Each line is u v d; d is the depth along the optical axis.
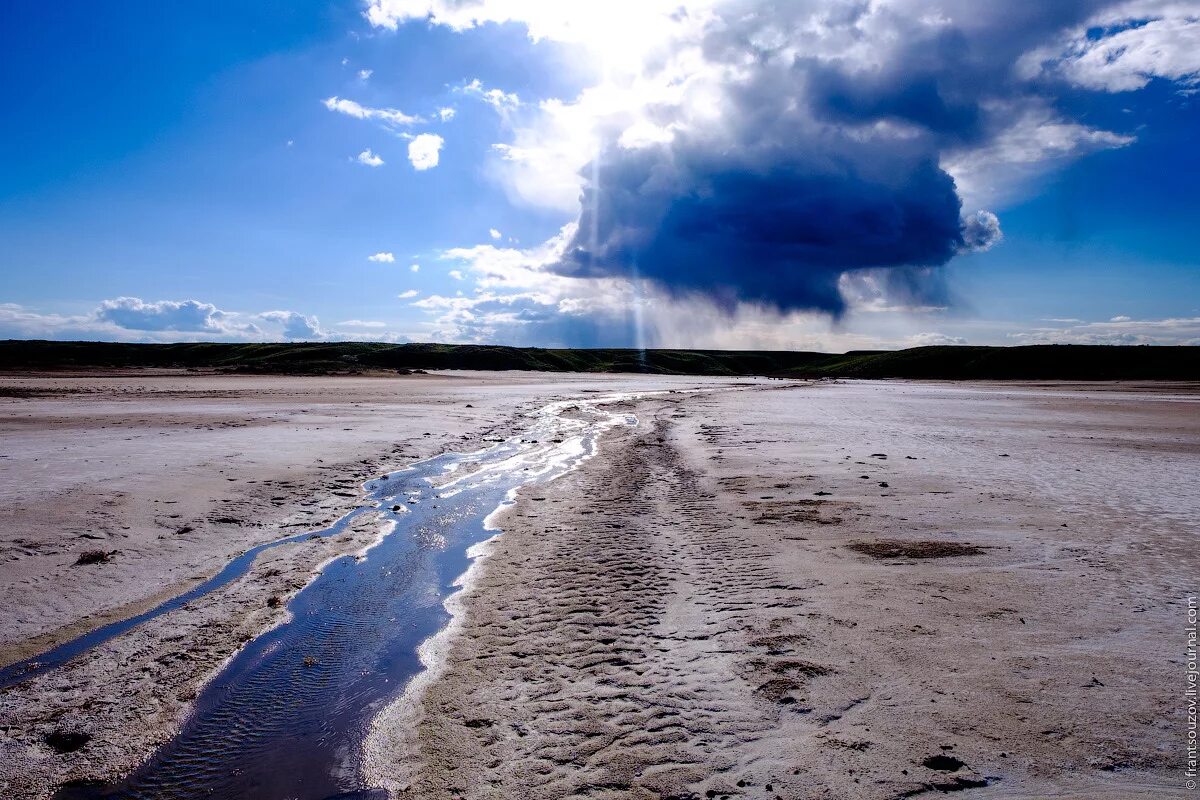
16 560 8.59
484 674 6.02
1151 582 7.94
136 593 7.95
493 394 47.81
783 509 11.82
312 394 41.06
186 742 5.09
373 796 4.42
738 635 6.62
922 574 8.28
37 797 4.49
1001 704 5.20
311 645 6.74
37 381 46.44
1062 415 32.00
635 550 9.62
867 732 4.87
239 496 12.61
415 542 10.38
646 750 4.78
